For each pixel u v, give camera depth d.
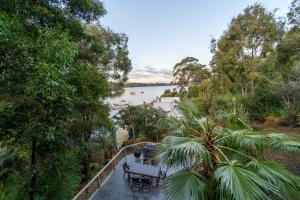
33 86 2.45
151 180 5.21
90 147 5.54
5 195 3.14
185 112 3.27
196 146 2.17
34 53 2.73
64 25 4.15
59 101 2.92
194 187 2.05
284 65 12.15
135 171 5.39
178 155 2.19
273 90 10.76
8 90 2.70
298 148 2.16
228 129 2.82
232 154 2.56
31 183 3.44
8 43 2.40
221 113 3.57
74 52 3.04
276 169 2.06
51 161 3.65
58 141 3.43
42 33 2.99
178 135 2.79
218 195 2.00
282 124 9.64
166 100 20.62
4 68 2.50
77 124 4.73
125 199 4.62
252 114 11.03
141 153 7.77
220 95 13.60
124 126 11.05
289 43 11.16
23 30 3.16
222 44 16.56
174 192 2.10
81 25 4.53
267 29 14.41
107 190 5.03
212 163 2.40
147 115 10.47
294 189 1.92
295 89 9.32
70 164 4.61
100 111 5.73
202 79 21.22
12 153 3.15
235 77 15.18
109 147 7.43
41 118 2.88
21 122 2.84
